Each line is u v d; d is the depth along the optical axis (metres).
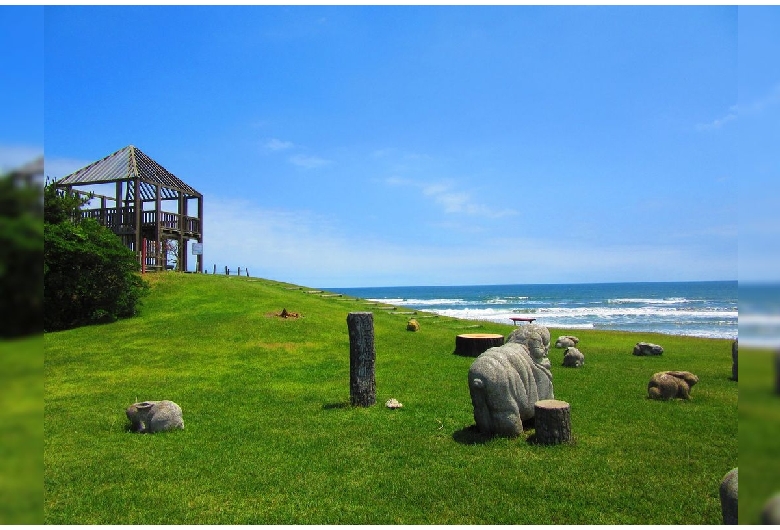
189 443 9.53
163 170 35.38
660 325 45.03
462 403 12.01
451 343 21.59
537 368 10.40
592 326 44.16
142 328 22.06
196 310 25.33
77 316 23.17
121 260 23.42
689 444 8.84
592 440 9.09
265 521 6.34
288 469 8.09
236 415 11.41
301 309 26.47
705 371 16.09
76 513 6.65
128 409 10.51
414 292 196.12
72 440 9.77
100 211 32.12
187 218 35.59
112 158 33.34
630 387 13.64
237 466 8.26
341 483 7.50
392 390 13.46
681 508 6.46
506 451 8.59
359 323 11.98
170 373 16.02
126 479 7.82
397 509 6.62
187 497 7.12
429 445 9.02
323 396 13.09
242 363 17.27
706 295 112.00
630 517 6.24
